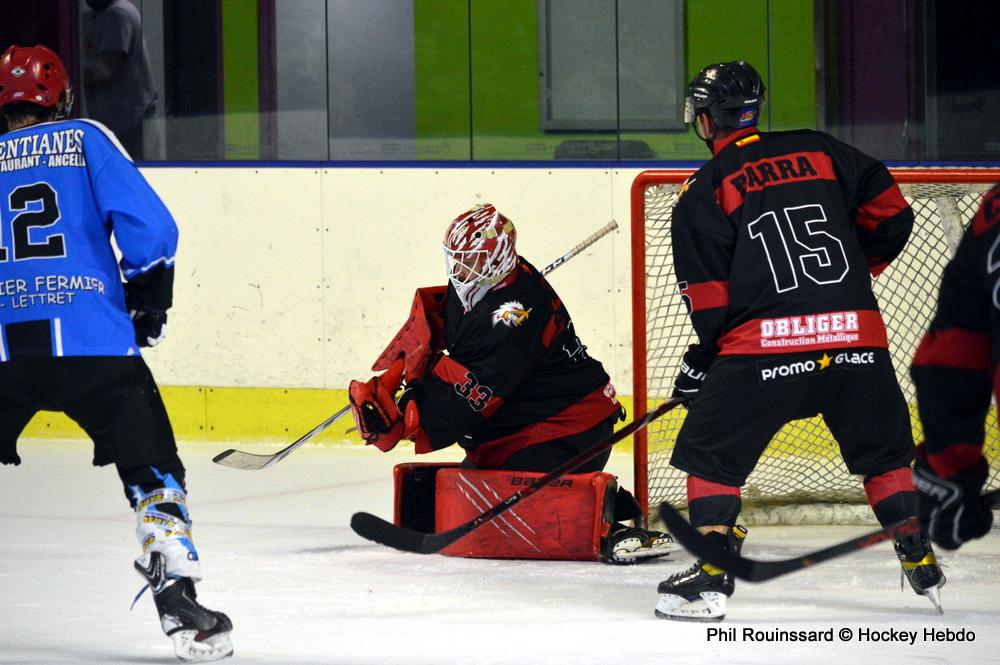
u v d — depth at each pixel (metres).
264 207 23.28
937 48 23.22
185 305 23.55
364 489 19.28
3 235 9.92
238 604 11.95
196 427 23.62
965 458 7.03
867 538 8.73
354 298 23.11
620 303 22.33
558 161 22.50
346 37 24.48
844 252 11.30
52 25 25.00
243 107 24.70
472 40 24.34
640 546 14.10
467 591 12.48
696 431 11.27
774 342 11.10
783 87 23.81
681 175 15.16
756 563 8.89
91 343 9.74
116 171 9.87
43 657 9.94
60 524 16.42
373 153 24.64
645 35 23.91
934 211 19.81
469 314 13.99
